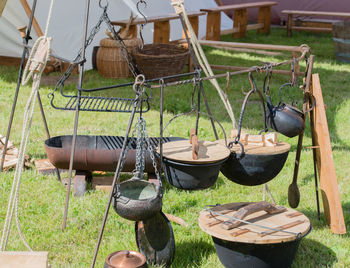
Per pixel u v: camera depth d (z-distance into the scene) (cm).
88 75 1011
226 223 328
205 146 359
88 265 353
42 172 521
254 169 346
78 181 470
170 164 329
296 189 435
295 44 1483
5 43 1041
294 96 906
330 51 1400
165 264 348
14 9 980
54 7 1007
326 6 1777
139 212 314
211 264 356
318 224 429
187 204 456
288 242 321
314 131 428
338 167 562
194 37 464
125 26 1016
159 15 1175
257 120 744
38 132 648
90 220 418
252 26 1585
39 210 437
